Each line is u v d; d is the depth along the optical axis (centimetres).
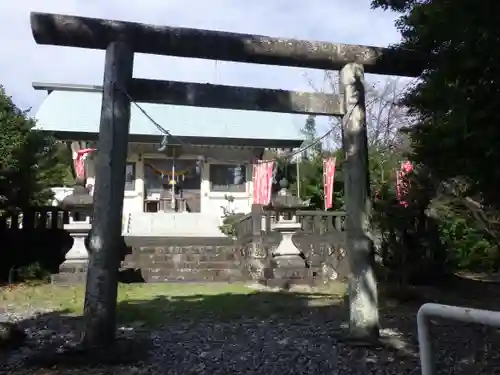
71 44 559
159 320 752
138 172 2123
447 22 444
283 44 609
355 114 627
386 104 2555
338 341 609
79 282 1143
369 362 520
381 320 759
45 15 541
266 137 2045
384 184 1259
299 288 1132
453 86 455
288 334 662
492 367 502
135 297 987
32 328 686
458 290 1066
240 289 1123
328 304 913
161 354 554
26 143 1159
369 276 607
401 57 623
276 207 1253
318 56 621
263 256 1255
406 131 728
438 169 533
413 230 1159
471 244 1455
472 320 199
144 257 1402
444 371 489
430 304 221
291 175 2133
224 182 2195
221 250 1462
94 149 1905
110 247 535
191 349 579
